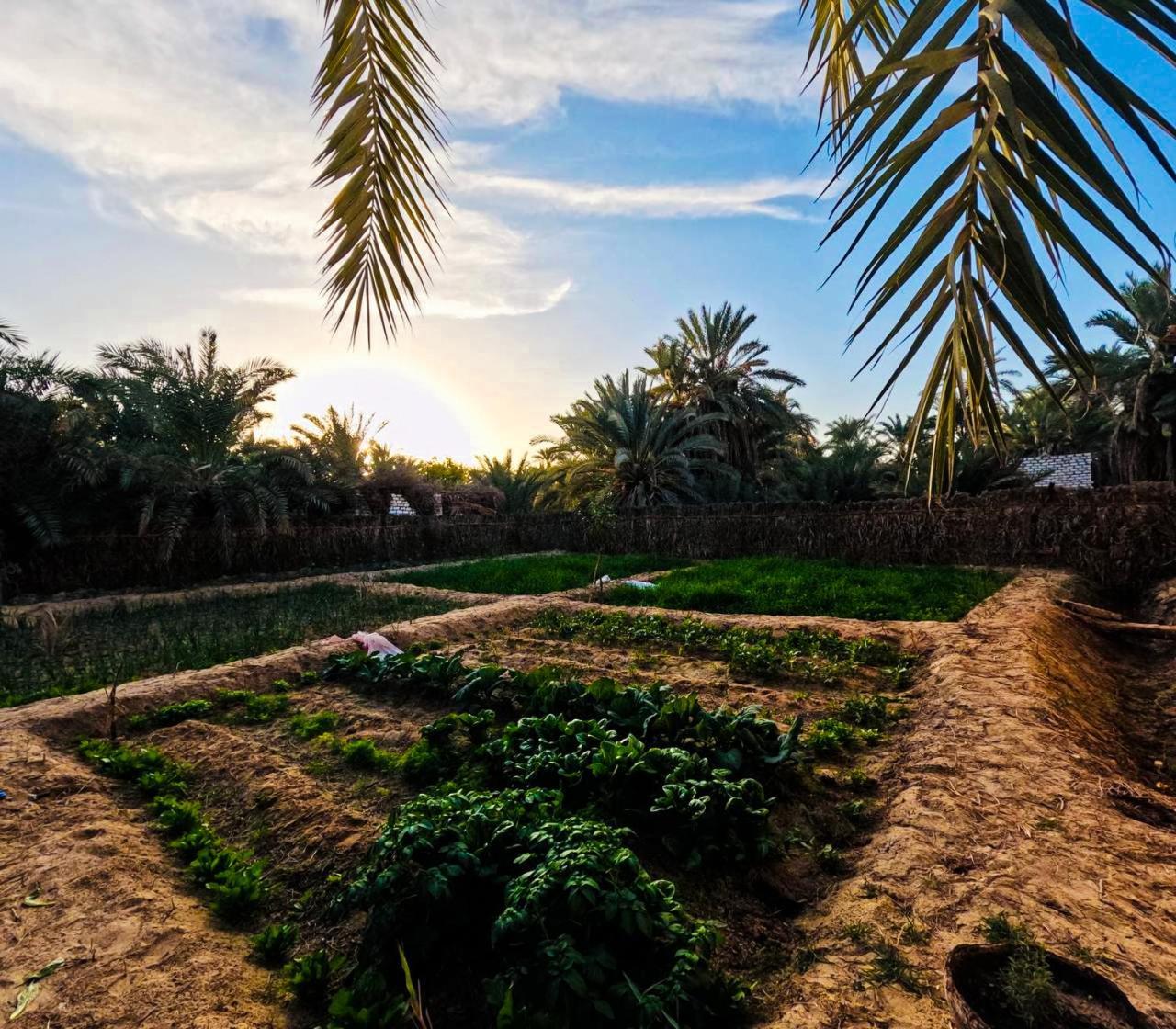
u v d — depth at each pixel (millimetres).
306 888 2729
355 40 2801
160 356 15273
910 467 1993
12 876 2637
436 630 7430
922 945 2115
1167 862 2545
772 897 2648
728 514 17250
